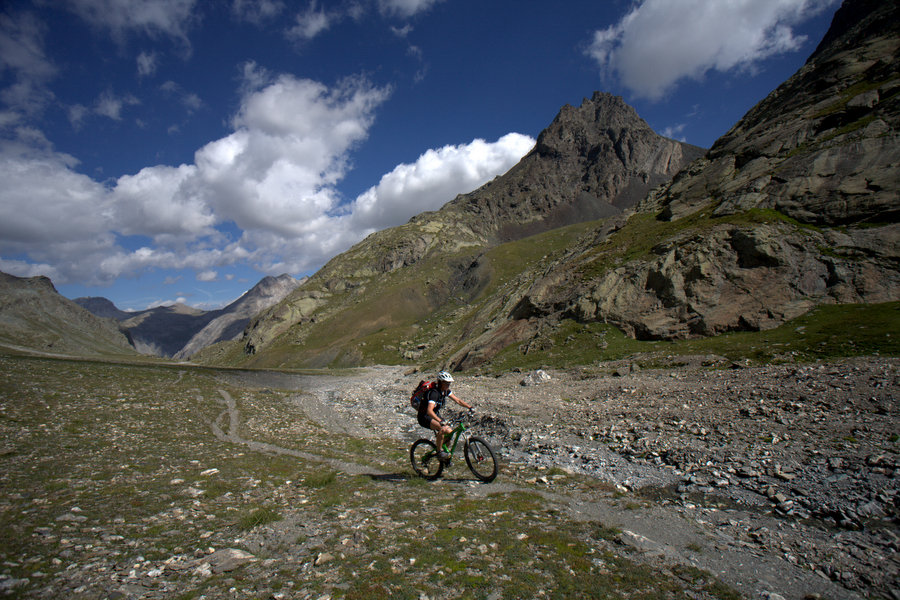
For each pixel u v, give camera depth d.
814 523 8.77
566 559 6.91
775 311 36.19
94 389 29.52
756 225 42.88
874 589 6.19
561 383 34.47
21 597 5.12
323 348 186.50
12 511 8.21
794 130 54.12
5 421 17.23
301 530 8.06
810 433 14.27
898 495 9.11
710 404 20.45
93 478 11.11
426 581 5.98
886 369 20.03
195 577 5.96
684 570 6.75
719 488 11.26
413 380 61.22
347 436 22.09
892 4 58.47
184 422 22.34
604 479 12.74
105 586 5.57
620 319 46.66
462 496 10.62
